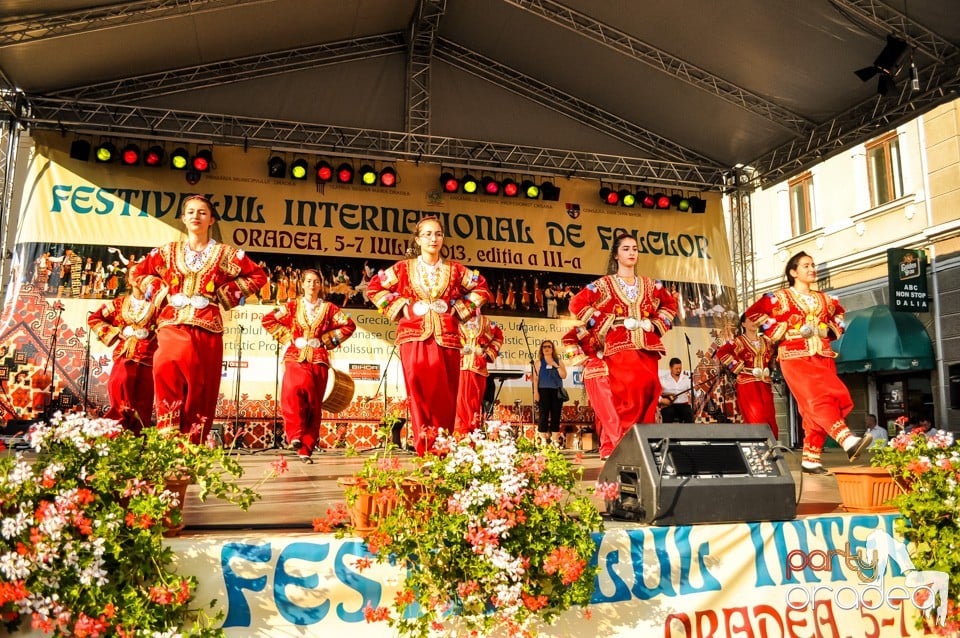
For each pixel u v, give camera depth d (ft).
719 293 37.01
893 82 26.40
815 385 16.20
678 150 37.55
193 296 12.67
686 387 35.88
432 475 8.72
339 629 8.45
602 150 37.27
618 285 16.24
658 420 34.53
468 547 8.48
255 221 32.58
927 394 39.45
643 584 9.16
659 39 30.48
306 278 23.27
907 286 38.73
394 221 33.99
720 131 35.09
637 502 9.80
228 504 11.78
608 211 36.55
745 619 9.45
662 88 33.55
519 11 31.96
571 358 17.58
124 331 18.10
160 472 8.33
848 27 26.35
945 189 38.42
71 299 30.30
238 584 8.25
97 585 7.45
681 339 36.29
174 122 32.40
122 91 31.65
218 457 8.80
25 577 7.24
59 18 25.44
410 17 33.99
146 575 7.81
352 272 33.17
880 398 42.47
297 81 34.01
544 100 36.83
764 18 27.27
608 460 10.59
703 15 28.22
